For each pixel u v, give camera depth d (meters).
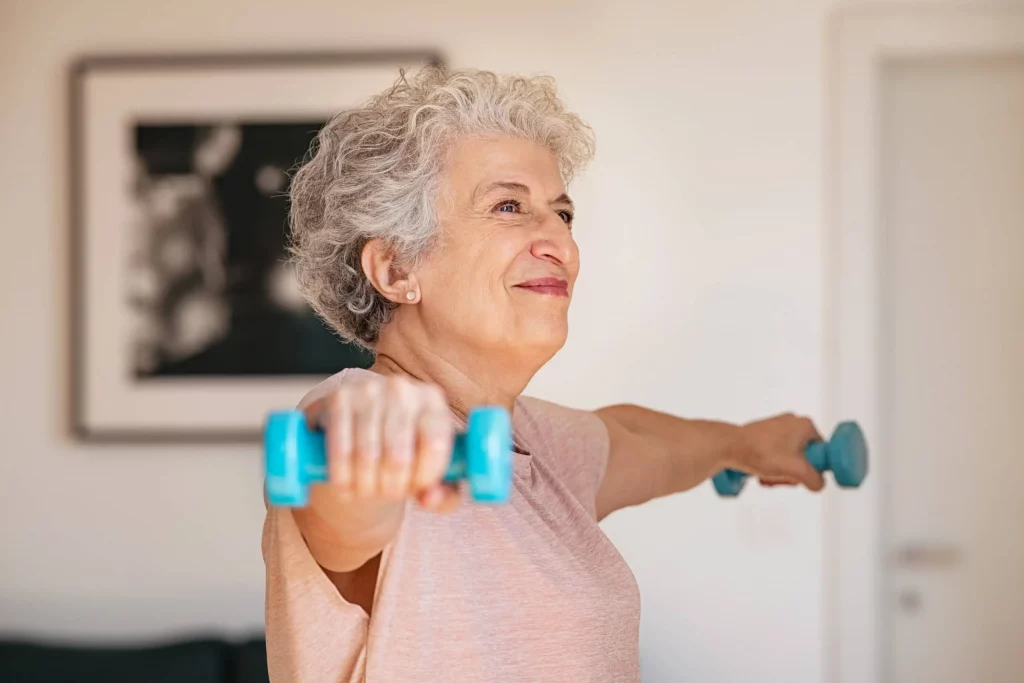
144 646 2.60
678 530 2.67
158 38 2.72
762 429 1.70
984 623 2.73
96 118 2.71
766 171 2.67
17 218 2.75
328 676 0.96
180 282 2.70
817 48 2.67
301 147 2.69
